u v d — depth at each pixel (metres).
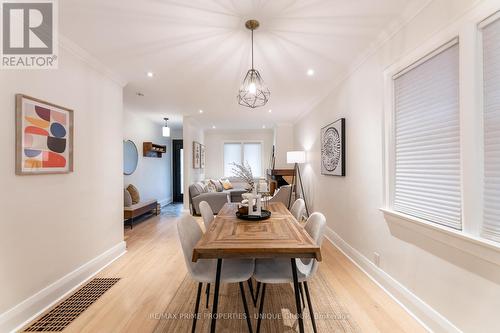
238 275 1.64
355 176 2.83
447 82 1.60
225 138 8.30
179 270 2.74
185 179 5.90
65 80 2.26
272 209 2.72
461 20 1.44
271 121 6.53
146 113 5.48
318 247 1.45
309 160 4.99
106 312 1.95
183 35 2.20
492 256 1.27
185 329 1.76
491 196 1.33
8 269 1.71
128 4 1.76
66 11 1.83
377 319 1.84
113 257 3.02
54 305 2.04
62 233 2.21
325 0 1.75
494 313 1.28
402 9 1.85
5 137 1.71
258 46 2.41
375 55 2.37
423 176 1.82
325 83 3.50
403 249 1.98
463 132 1.44
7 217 1.71
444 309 1.59
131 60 2.69
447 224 1.61
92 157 2.65
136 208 4.64
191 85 3.54
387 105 2.19
